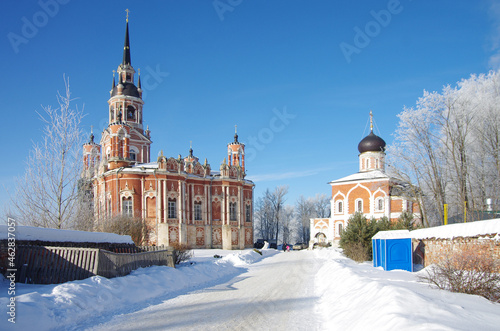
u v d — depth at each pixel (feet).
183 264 90.33
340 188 223.10
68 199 77.05
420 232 78.64
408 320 25.61
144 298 49.24
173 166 187.83
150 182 181.16
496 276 41.65
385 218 124.36
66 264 50.44
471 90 134.82
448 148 118.73
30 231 53.83
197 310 41.86
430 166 121.08
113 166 183.73
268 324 35.68
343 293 46.68
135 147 209.67
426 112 121.90
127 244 73.31
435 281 43.88
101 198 121.90
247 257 124.36
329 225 227.20
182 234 184.85
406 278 56.24
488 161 126.21
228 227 203.41
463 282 41.39
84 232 63.41
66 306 37.50
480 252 54.39
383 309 29.89
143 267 64.69
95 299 41.88
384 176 210.38
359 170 232.94
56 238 57.67
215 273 78.89
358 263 102.73
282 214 345.10
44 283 49.55
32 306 34.14
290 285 63.72
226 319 37.55
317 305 45.44
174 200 185.78
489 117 125.39
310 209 377.91
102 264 51.93
